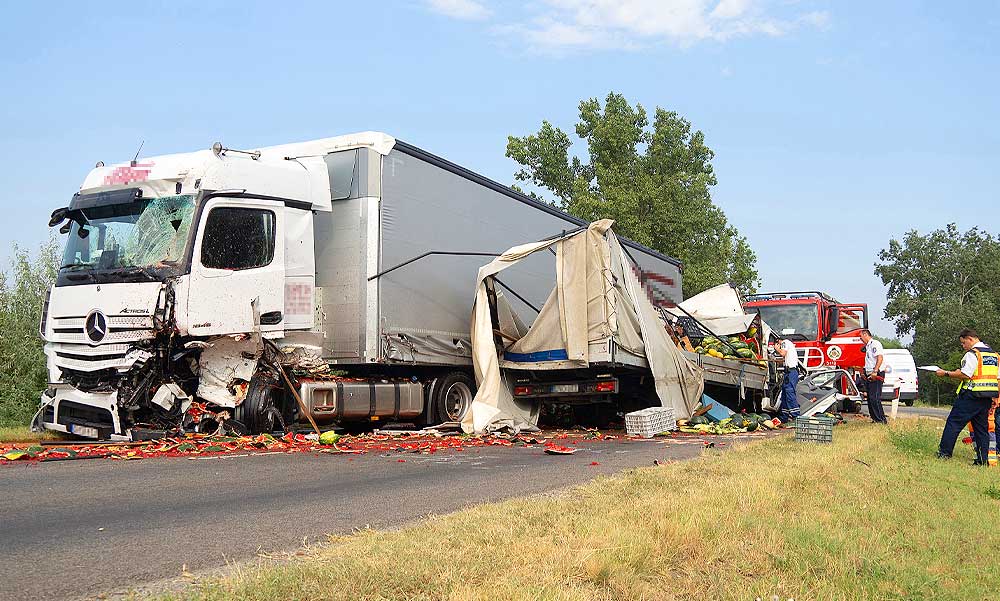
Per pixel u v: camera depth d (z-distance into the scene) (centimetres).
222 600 388
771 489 733
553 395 1538
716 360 1786
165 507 669
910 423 1733
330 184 1362
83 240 1185
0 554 496
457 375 1539
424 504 694
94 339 1113
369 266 1327
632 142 4603
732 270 4681
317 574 429
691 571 486
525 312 1727
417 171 1426
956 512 738
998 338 5781
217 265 1142
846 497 754
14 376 1681
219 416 1171
